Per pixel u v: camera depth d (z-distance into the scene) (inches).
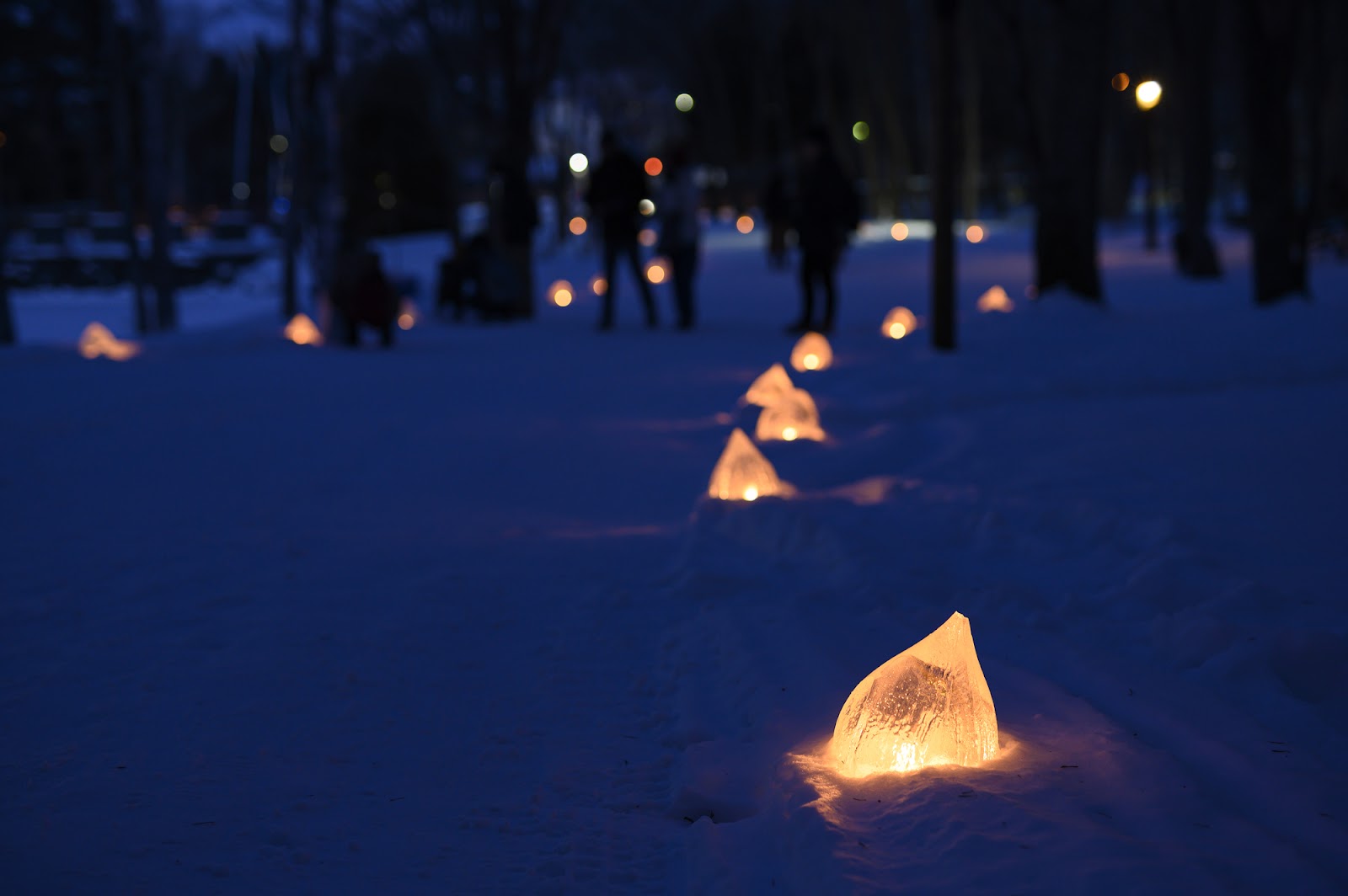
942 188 513.3
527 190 855.1
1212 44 978.7
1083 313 638.5
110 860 106.6
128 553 223.0
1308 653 147.0
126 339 734.5
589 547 225.5
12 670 158.9
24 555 222.2
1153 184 1374.3
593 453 332.2
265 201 2576.3
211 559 218.7
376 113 2130.9
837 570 196.5
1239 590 171.2
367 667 160.2
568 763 129.0
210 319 1209.4
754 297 965.2
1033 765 114.8
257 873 104.5
